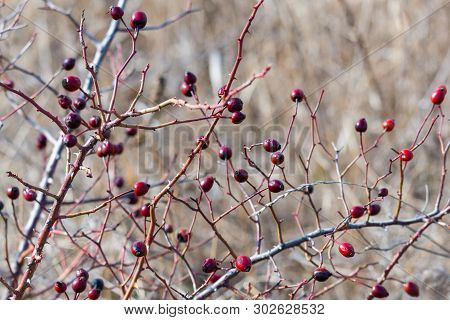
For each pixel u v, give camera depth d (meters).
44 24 4.61
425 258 3.18
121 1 2.78
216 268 1.96
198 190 3.62
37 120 4.07
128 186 3.46
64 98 1.80
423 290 3.01
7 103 4.18
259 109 4.53
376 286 2.10
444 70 4.51
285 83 4.66
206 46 5.17
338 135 4.38
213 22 5.34
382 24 4.88
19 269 2.51
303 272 3.27
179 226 3.34
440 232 3.31
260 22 5.15
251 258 2.10
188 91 2.14
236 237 3.58
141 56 4.77
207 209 3.63
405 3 4.86
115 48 4.46
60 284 1.91
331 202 3.83
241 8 5.34
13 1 4.64
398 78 4.63
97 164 3.67
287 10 4.95
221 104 1.75
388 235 3.28
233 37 5.18
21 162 3.91
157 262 3.12
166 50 5.20
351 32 4.59
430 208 3.75
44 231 1.85
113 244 3.08
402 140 4.26
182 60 5.07
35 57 4.55
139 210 2.52
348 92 4.54
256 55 4.94
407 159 2.05
